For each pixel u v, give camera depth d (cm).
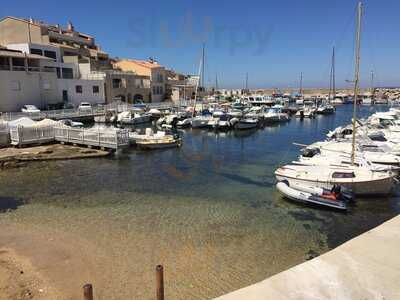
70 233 1319
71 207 1620
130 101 7431
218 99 8850
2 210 1570
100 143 2936
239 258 1152
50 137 3170
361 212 1609
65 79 5856
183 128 4956
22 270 1035
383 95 11919
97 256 1139
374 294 510
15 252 1152
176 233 1337
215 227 1406
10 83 4944
